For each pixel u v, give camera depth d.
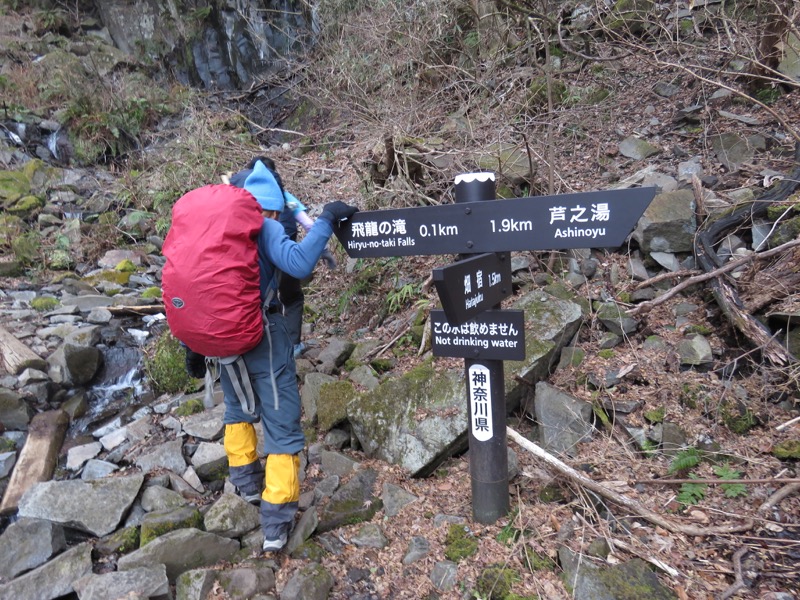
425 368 3.10
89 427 3.49
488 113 5.06
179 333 2.16
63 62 9.14
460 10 6.21
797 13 3.65
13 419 3.34
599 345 3.22
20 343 3.91
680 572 2.06
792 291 2.98
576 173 4.61
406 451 2.79
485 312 2.15
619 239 1.85
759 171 3.90
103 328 4.29
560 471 2.51
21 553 2.41
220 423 3.22
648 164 4.46
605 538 2.21
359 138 5.17
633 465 2.59
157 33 11.05
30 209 6.36
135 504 2.72
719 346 3.02
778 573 2.01
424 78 5.79
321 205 5.07
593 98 5.36
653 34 5.49
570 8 6.12
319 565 2.30
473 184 2.13
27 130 7.90
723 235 3.51
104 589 2.16
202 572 2.27
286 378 2.38
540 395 2.87
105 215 6.34
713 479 2.39
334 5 7.65
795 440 2.48
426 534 2.42
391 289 4.27
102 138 8.19
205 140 5.92
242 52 11.30
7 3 10.43
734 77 4.76
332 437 3.11
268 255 2.26
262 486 2.71
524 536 2.28
